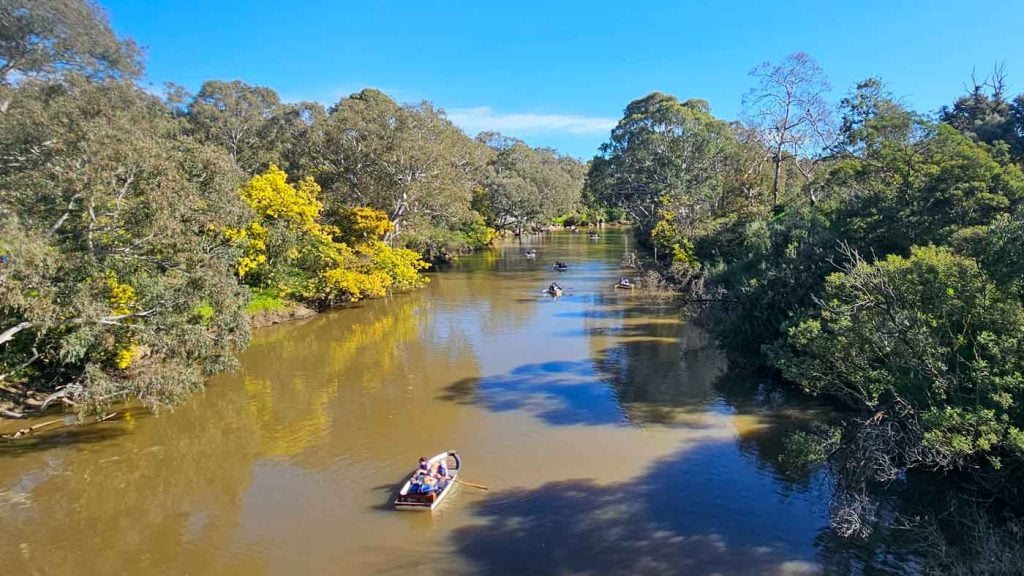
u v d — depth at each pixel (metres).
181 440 20.36
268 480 17.41
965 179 20.62
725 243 45.22
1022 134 32.03
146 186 18.62
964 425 12.16
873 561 12.72
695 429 20.17
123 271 19.52
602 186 86.56
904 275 14.95
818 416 20.80
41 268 16.23
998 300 13.34
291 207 37.47
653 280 49.88
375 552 13.61
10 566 13.46
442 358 29.91
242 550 13.88
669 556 13.10
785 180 64.31
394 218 55.66
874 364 16.56
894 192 23.61
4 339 18.02
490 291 50.16
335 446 19.64
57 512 15.80
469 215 64.00
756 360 25.36
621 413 21.80
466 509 15.34
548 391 24.45
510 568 12.80
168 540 14.41
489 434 20.20
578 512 15.04
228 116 59.97
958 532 13.41
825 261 23.59
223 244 29.53
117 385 19.20
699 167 69.44
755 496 15.64
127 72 43.47
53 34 37.97
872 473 14.51
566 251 83.38
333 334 35.50
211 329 22.88
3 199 17.86
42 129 20.50
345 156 55.09
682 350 30.17
